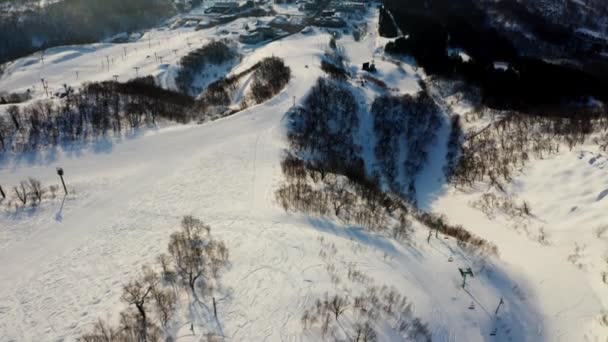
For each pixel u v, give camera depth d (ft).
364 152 261.03
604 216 157.17
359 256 128.57
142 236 139.44
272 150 212.64
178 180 180.86
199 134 231.91
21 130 212.02
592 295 128.26
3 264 127.13
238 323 99.86
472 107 335.67
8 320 105.70
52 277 120.67
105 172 187.73
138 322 99.40
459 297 122.93
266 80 328.90
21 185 164.96
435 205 209.36
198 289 110.32
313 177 179.22
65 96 268.00
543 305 128.16
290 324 99.60
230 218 148.46
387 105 300.40
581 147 208.44
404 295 115.34
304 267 119.65
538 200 183.62
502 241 165.07
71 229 144.66
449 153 268.21
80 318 104.83
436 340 105.50
